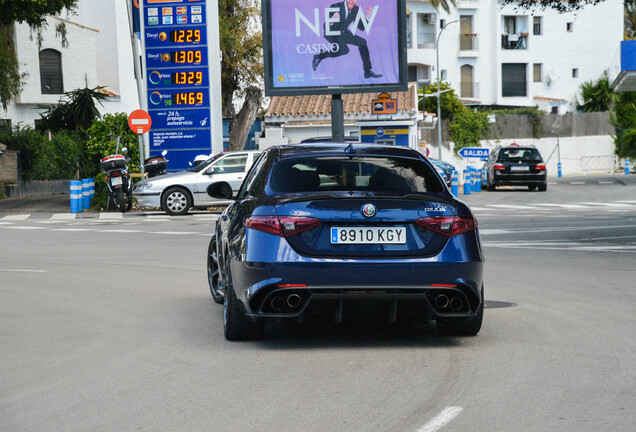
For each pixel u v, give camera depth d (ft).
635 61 131.23
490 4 256.73
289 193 24.63
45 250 54.80
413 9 249.34
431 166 26.40
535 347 24.97
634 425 17.24
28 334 27.81
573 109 265.34
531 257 49.57
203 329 28.37
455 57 254.68
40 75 178.09
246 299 24.03
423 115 160.56
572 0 81.41
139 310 32.14
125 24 200.95
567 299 34.22
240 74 182.91
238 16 180.04
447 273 23.65
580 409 18.44
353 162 26.04
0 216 90.22
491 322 29.25
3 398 20.03
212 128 107.34
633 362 22.90
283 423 17.63
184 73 107.45
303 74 88.43
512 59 258.57
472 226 24.35
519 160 129.49
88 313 31.63
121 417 18.29
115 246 57.11
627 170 218.38
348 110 159.63
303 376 21.70
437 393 19.86
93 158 106.32
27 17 106.42
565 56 263.49
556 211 87.81
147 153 107.76
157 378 21.71
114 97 193.67
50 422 17.99
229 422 17.78
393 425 17.40
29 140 132.16
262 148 145.18
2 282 39.99
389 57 87.81
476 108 248.52
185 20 106.93
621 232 64.59
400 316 24.81
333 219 23.59
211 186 32.27
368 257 23.59
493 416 17.97
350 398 19.53
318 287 23.31
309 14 87.97
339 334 27.30
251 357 24.03
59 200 111.04
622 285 38.11
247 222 24.23
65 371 22.63
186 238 62.34
